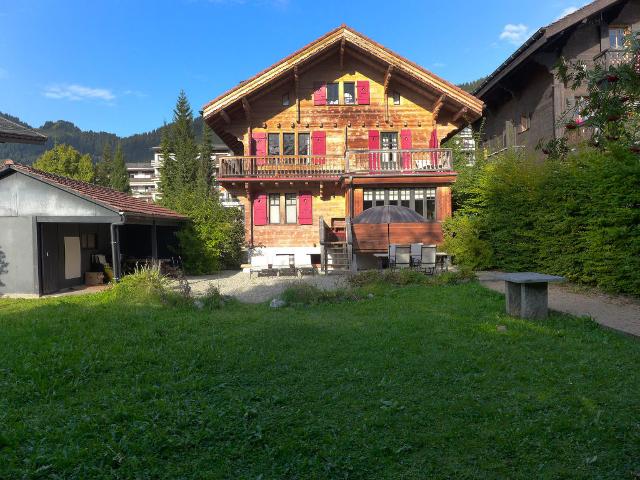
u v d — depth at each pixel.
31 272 14.21
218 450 3.62
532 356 5.74
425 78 21.47
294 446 3.62
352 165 22.92
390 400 4.48
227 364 5.67
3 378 5.33
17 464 3.45
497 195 15.58
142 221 16.09
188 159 58.91
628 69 3.77
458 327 7.30
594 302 9.31
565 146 4.55
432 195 21.52
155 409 4.35
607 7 17.98
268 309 9.55
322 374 5.29
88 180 51.09
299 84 23.38
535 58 19.77
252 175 21.92
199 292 12.23
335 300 10.15
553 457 3.42
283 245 22.94
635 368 5.23
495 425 3.92
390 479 3.21
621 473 3.20
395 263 15.26
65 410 4.43
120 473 3.30
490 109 27.52
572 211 11.50
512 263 14.95
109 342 6.86
